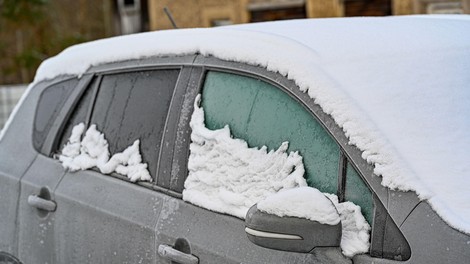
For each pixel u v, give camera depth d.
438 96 3.43
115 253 4.15
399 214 3.06
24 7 24.61
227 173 3.73
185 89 4.10
